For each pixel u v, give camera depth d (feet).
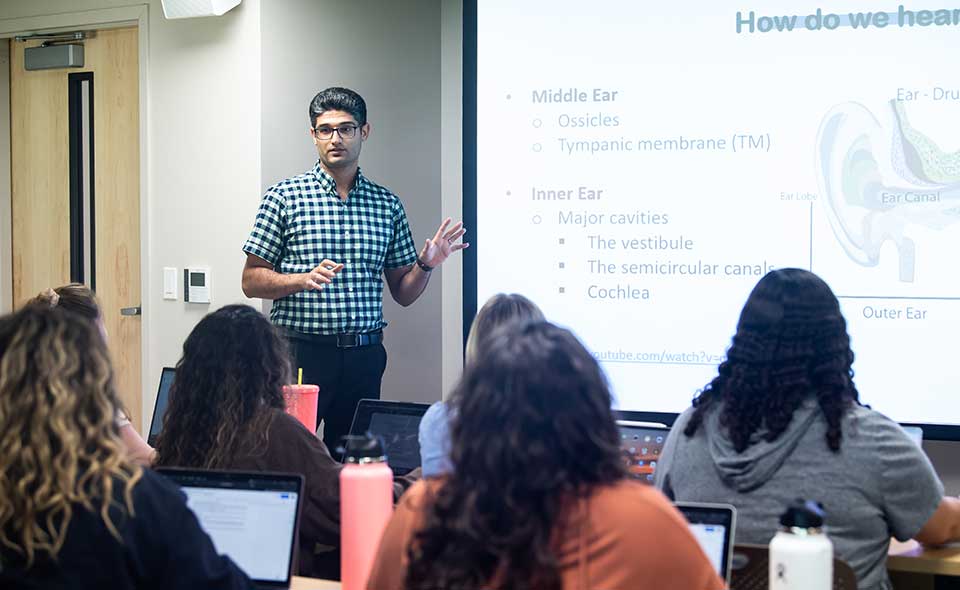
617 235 12.92
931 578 8.79
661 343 12.79
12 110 16.55
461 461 4.20
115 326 15.94
